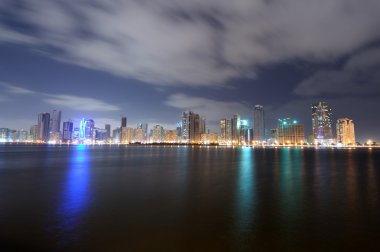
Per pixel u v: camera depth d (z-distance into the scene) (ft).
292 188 106.83
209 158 330.95
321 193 95.76
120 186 111.14
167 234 52.60
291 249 46.14
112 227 56.70
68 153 436.35
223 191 99.55
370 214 67.56
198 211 70.08
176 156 376.68
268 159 315.78
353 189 104.94
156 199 84.89
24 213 67.77
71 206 75.36
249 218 63.57
